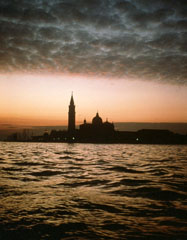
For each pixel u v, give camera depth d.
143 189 13.20
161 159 36.41
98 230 7.39
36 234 7.07
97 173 19.64
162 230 7.37
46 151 63.59
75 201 10.66
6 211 9.09
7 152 55.72
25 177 17.33
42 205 9.97
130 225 7.79
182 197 11.48
